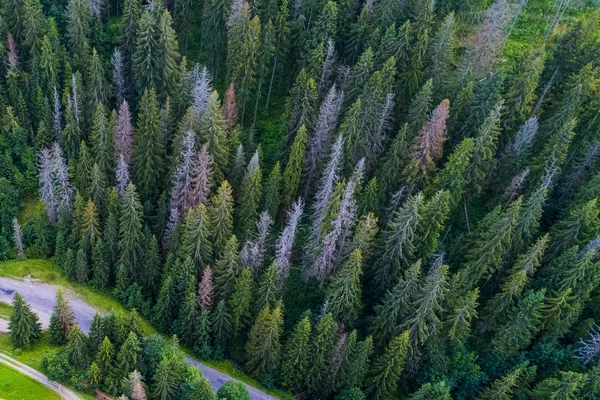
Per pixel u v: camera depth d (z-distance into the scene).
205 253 64.56
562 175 72.88
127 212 65.06
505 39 85.31
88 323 66.62
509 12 82.94
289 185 71.31
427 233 62.22
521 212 64.19
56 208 72.44
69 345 57.28
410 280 58.84
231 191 66.38
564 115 71.31
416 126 69.88
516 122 73.31
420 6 77.44
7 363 59.00
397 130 76.00
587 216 62.34
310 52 77.88
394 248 61.91
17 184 77.69
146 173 71.69
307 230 74.44
